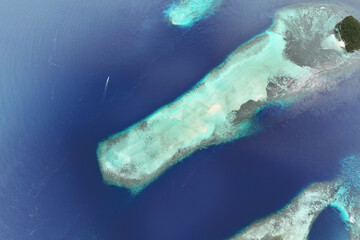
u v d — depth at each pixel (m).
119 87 72.50
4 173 60.38
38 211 57.09
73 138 65.56
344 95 72.12
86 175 61.56
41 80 71.31
